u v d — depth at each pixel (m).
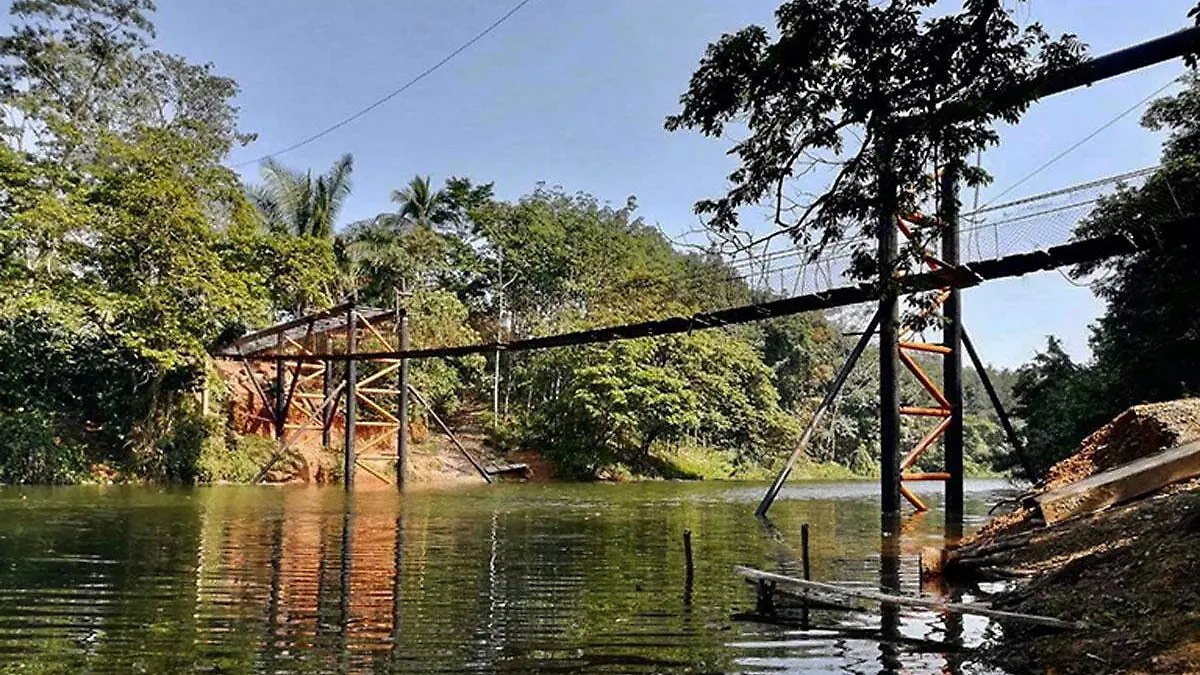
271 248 28.95
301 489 25.25
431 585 8.98
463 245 48.81
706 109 7.44
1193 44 6.16
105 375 29.97
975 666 5.84
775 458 46.16
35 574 9.48
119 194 25.50
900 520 16.28
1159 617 5.88
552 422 39.00
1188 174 8.84
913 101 6.76
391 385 35.28
